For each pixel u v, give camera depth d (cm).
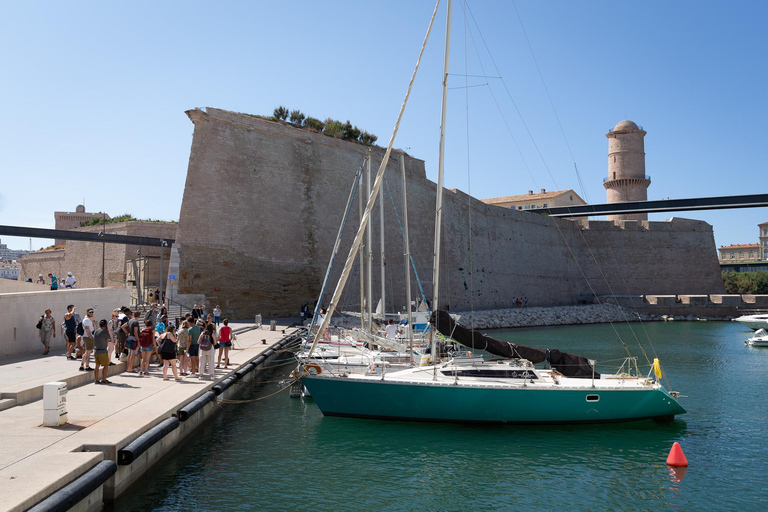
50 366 1426
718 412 1588
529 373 1417
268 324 3688
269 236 4066
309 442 1256
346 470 1091
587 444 1269
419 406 1373
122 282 4169
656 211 6519
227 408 1576
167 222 4681
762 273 9612
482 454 1195
